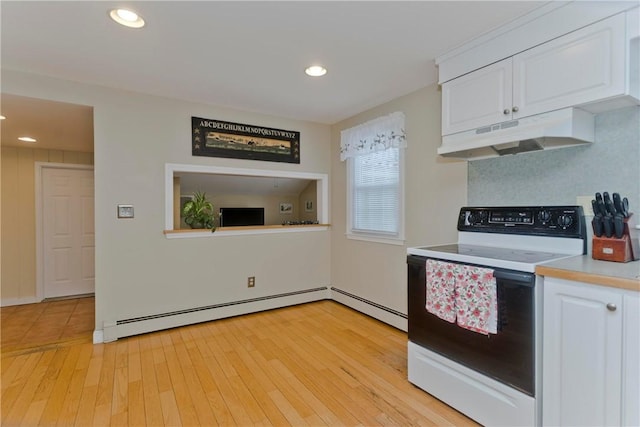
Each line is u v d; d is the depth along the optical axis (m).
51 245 4.35
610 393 1.27
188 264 3.17
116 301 2.83
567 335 1.39
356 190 3.64
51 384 2.12
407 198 2.96
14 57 2.19
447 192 2.60
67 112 2.80
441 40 2.00
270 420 1.78
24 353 2.58
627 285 1.21
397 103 3.04
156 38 1.95
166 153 3.02
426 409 1.87
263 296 3.62
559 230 1.86
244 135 3.41
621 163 1.68
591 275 1.30
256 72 2.46
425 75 2.53
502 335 1.61
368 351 2.61
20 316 3.60
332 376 2.23
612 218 1.57
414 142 2.88
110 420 1.77
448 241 2.59
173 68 2.38
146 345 2.72
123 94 2.82
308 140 3.84
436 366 1.96
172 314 3.09
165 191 3.03
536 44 1.72
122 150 2.83
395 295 3.12
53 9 1.65
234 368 2.34
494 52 1.91
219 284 3.35
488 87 1.94
